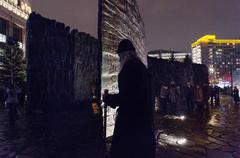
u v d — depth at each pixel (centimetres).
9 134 857
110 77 630
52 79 1628
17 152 624
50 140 755
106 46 593
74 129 941
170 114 1573
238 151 673
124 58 297
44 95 1560
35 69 1529
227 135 898
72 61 1833
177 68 2278
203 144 750
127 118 280
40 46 1552
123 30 755
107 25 596
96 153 566
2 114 1638
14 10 4459
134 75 279
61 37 1720
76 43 1886
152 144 288
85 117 1309
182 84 2325
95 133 830
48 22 1606
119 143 282
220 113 1702
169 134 896
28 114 1470
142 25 1196
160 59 2048
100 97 525
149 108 290
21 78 2970
